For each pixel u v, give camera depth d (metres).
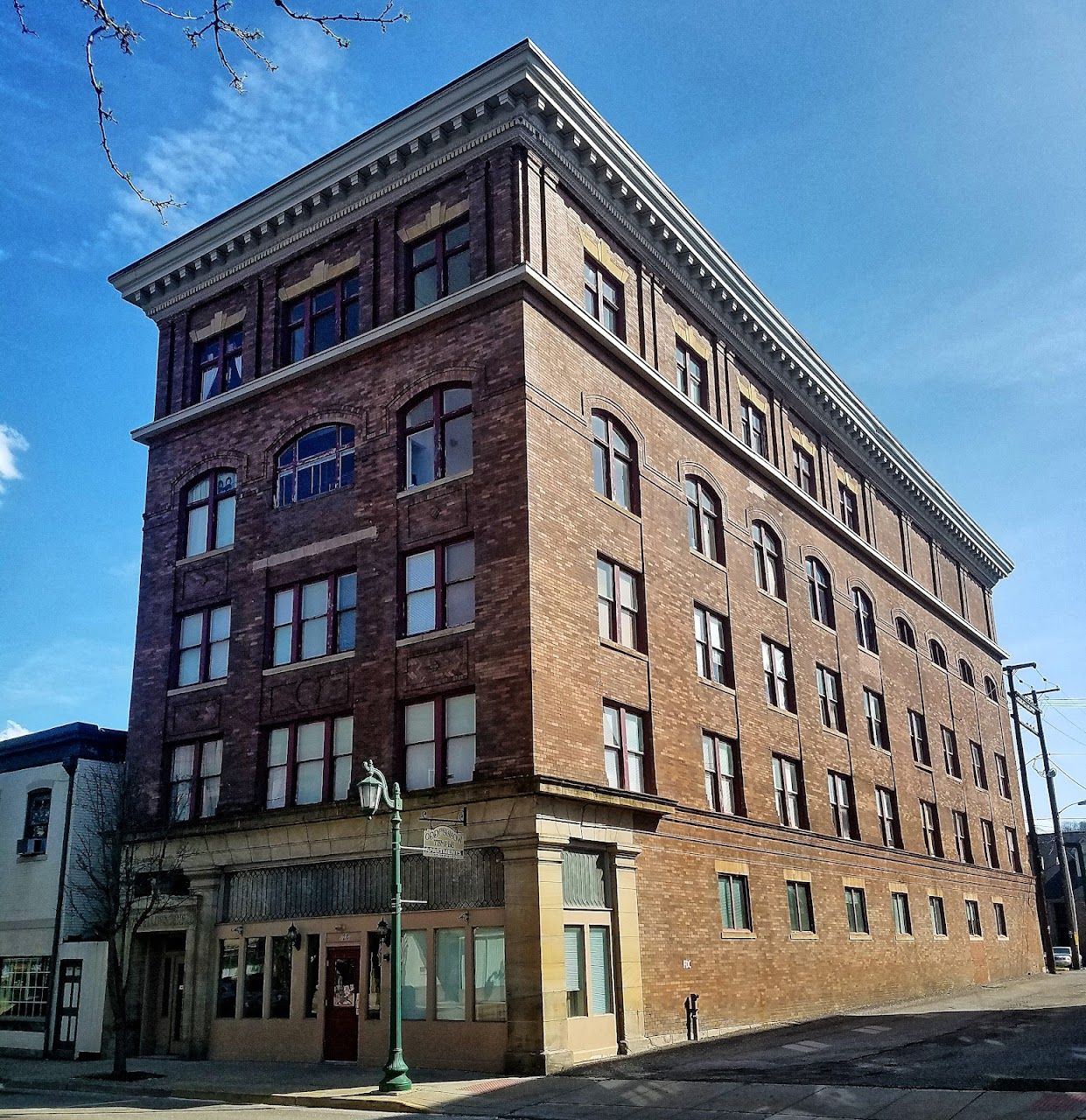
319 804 23.09
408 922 21.48
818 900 30.59
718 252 31.12
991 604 54.31
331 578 25.44
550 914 19.92
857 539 38.47
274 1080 19.44
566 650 22.42
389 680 23.33
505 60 24.53
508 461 22.78
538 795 20.16
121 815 25.86
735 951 25.80
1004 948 44.69
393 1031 17.62
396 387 25.36
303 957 22.94
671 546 27.36
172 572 28.69
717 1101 15.12
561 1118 14.76
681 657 26.66
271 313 28.75
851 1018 26.84
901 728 39.91
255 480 27.66
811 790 31.83
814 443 37.72
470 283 24.75
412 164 26.48
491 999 20.14
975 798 45.84
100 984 26.22
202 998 24.11
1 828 30.22
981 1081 15.12
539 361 23.70
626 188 27.48
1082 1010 25.95
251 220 29.08
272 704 25.44
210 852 24.86
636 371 27.12
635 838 23.17
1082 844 76.12
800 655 33.22
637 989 21.92
